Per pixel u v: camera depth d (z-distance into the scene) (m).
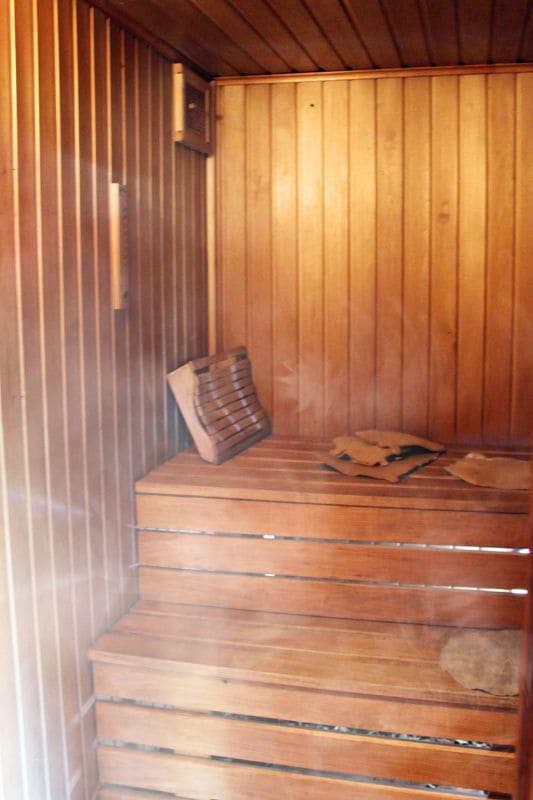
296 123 3.20
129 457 2.57
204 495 2.54
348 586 2.47
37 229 1.98
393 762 2.11
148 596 2.62
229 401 3.08
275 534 2.51
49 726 2.04
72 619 2.17
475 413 3.18
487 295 3.13
